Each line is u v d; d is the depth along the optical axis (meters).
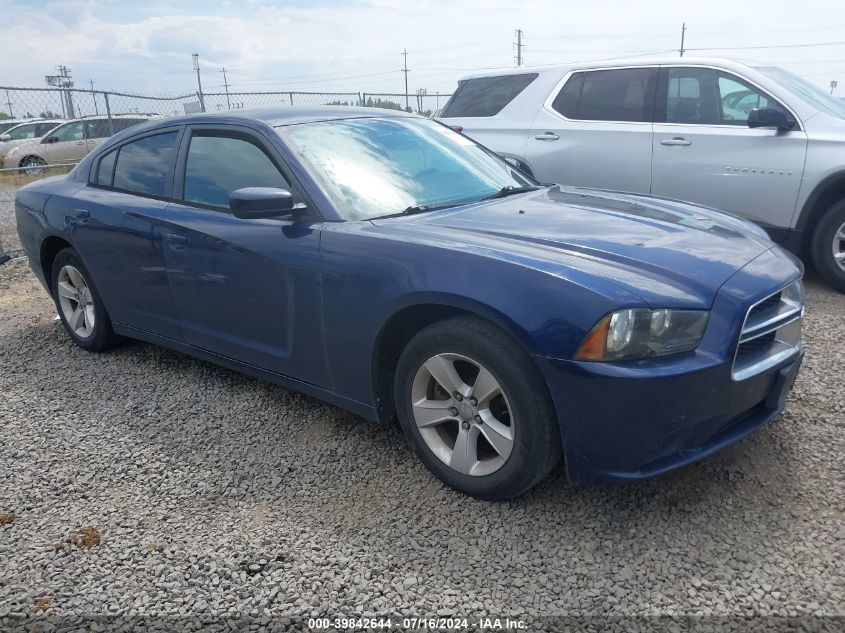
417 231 2.92
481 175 3.83
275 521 2.75
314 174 3.26
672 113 6.07
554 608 2.23
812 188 5.35
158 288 3.91
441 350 2.72
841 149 5.21
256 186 3.42
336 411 3.66
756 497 2.75
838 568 2.34
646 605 2.23
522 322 2.43
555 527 2.62
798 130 5.44
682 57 6.09
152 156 4.06
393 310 2.79
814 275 6.00
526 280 2.47
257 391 3.96
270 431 3.48
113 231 4.07
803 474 2.88
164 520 2.79
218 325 3.64
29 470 3.20
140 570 2.49
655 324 2.35
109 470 3.18
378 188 3.35
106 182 4.35
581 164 6.52
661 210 3.39
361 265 2.89
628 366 2.34
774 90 5.61
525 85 7.01
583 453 2.46
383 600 2.30
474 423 2.73
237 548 2.59
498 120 7.09
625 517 2.66
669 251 2.71
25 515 2.85
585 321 2.35
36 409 3.86
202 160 3.73
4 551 2.63
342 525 2.71
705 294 2.47
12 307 6.06
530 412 2.51
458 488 2.82
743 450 3.08
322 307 3.07
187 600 2.34
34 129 19.50
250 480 3.05
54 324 5.46
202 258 3.56
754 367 2.58
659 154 6.07
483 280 2.55
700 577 2.34
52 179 4.88
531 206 3.36
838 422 3.29
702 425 2.48
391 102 16.92
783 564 2.38
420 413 2.88
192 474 3.12
